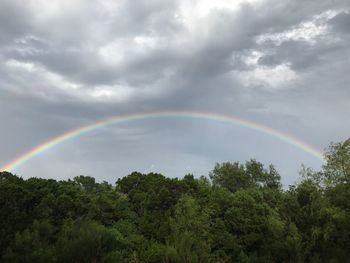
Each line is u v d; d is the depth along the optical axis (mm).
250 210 56438
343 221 57719
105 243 48375
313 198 60500
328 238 56156
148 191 60156
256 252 53500
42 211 51625
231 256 52406
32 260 43219
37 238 46125
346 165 65312
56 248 45500
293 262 54125
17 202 51125
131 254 49344
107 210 57906
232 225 55031
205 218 52938
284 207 59719
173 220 52031
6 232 47281
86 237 46500
